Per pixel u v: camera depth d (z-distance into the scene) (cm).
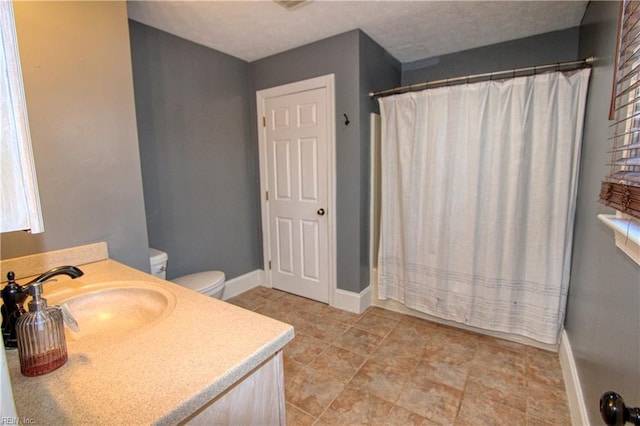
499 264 220
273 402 89
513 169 207
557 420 157
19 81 46
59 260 151
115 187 172
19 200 46
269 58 294
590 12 198
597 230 147
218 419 74
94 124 162
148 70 231
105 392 65
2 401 36
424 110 234
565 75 190
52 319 72
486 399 171
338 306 283
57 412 60
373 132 265
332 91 260
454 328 246
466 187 223
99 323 117
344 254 273
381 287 274
